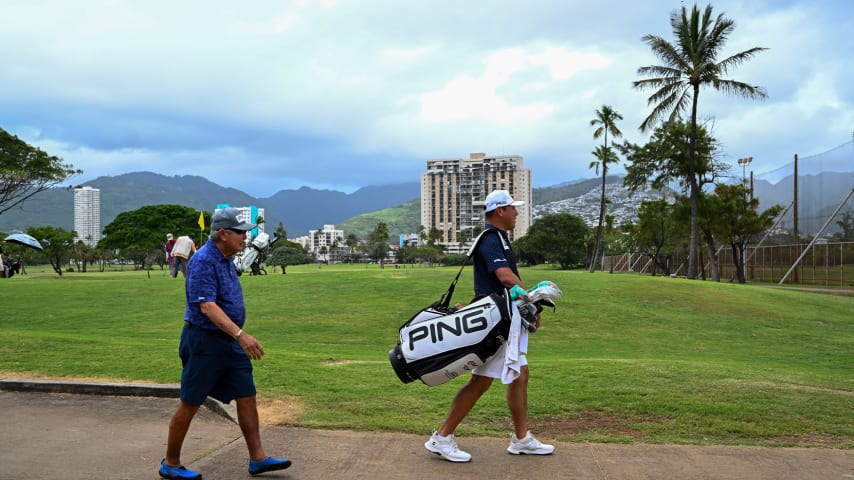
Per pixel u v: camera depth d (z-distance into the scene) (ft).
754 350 51.65
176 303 71.82
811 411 20.80
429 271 109.60
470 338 14.47
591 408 21.04
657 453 16.37
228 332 13.52
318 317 64.69
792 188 174.50
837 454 16.43
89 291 79.61
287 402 21.11
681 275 214.48
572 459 15.76
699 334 59.82
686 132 147.02
